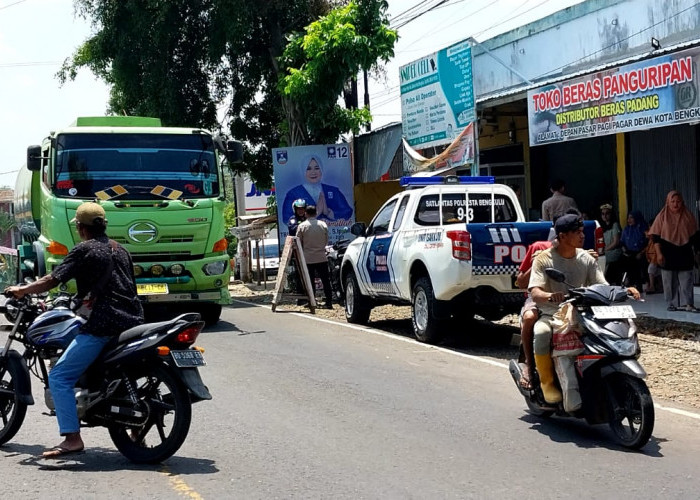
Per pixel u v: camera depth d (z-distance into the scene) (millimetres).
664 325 12820
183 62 23219
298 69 20812
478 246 11242
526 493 5812
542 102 15156
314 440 7172
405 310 16891
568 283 7555
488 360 11141
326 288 17328
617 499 5707
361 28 20250
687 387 9531
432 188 13062
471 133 17203
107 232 13625
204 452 6812
